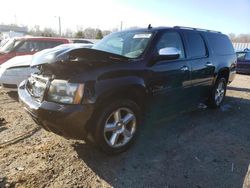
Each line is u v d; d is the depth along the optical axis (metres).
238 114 5.91
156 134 4.45
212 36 5.71
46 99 3.25
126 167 3.34
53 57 3.16
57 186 2.90
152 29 4.36
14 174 3.09
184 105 4.78
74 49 3.21
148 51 3.90
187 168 3.37
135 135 3.79
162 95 4.09
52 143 3.93
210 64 5.34
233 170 3.36
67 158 3.50
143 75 3.71
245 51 15.03
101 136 3.35
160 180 3.09
